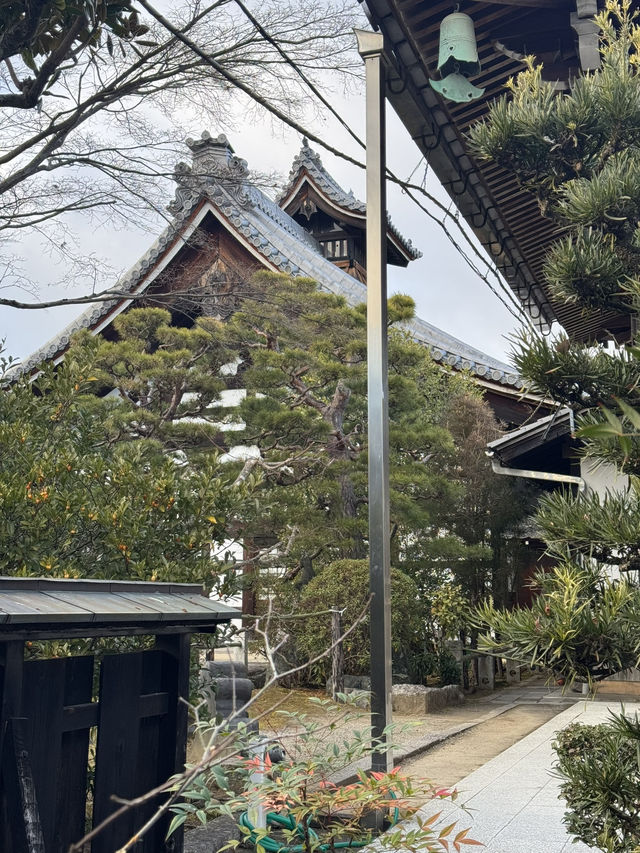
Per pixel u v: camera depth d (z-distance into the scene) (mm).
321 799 3025
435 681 13406
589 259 3297
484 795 6488
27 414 6441
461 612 12625
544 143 3635
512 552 14227
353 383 11961
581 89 3570
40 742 2697
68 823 2922
